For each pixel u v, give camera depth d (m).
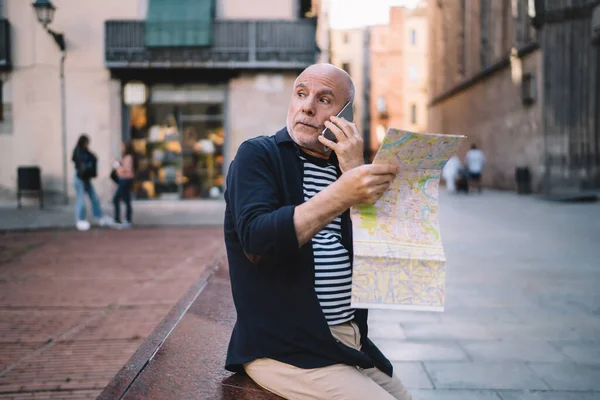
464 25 31.52
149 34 15.98
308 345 1.58
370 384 1.58
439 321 4.45
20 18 15.80
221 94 16.59
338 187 1.39
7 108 15.90
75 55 15.93
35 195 15.84
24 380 3.40
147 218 12.74
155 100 16.47
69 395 3.20
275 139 1.68
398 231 1.50
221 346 2.13
